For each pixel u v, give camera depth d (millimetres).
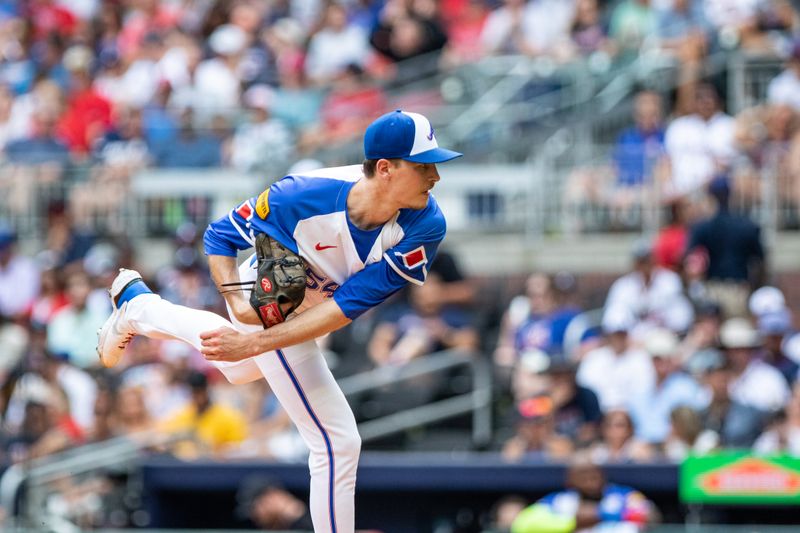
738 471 34438
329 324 18812
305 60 57031
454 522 37875
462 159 51812
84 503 36719
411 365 42031
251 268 20125
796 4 55750
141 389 40094
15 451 38750
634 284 42938
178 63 56312
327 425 19828
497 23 56625
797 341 40469
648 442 37062
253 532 34156
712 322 39281
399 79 54812
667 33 53688
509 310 46125
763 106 49625
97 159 52656
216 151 52688
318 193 18922
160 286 45875
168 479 37875
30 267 48750
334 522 19906
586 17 55562
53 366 41344
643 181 48750
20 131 55656
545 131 52000
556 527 32969
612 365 38969
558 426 37688
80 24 61844
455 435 42938
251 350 18719
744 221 43000
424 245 18984
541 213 50156
